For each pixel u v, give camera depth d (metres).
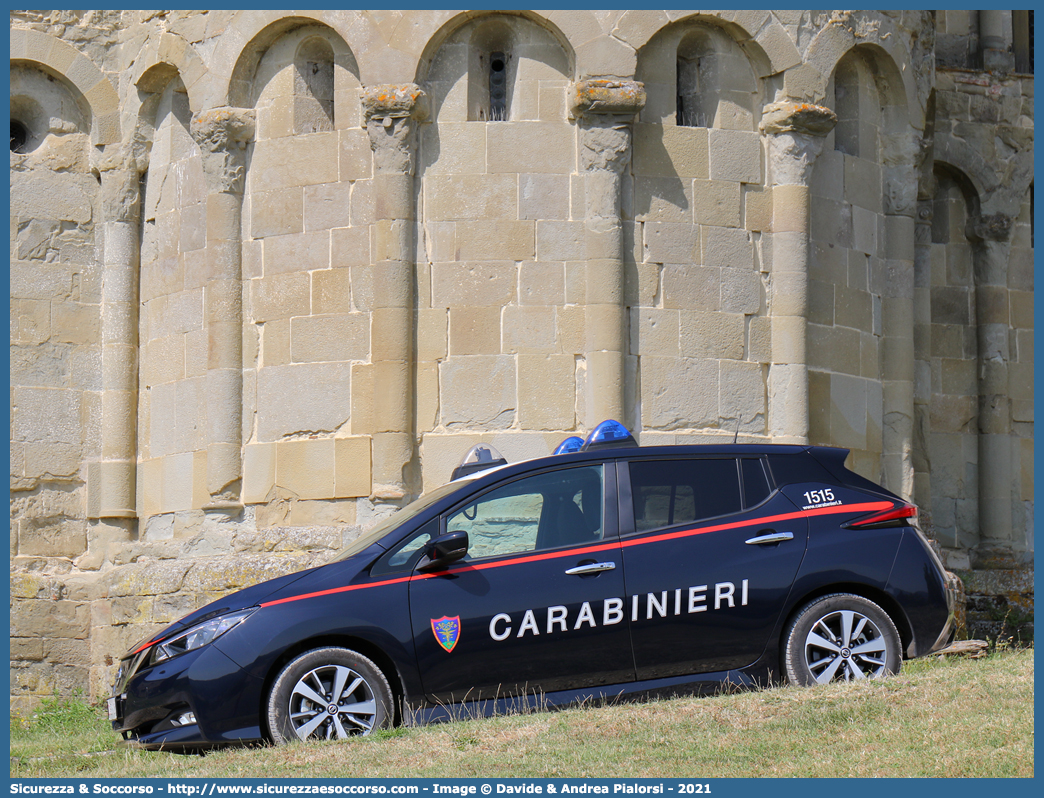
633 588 10.81
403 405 17.50
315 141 18.50
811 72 18.83
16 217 21.56
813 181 19.19
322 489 17.89
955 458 24.17
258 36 18.72
